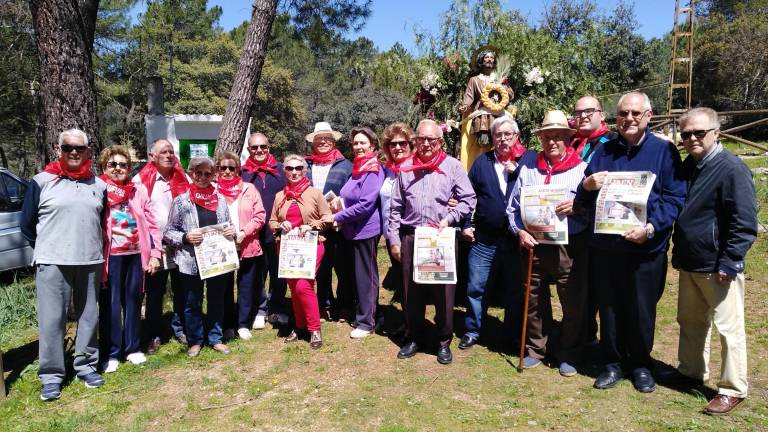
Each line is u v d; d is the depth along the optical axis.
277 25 10.49
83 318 4.34
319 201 5.01
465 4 7.46
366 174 5.06
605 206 3.80
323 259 5.74
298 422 3.74
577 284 4.16
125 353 4.86
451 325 4.55
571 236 4.11
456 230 4.68
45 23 5.41
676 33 14.73
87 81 5.67
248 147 5.55
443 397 3.99
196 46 32.31
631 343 3.95
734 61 28.12
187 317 4.87
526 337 4.53
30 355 5.19
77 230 4.13
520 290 4.77
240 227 5.12
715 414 3.52
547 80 6.96
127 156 4.54
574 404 3.78
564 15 19.19
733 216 3.39
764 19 29.06
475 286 4.86
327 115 32.59
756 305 5.33
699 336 3.88
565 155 4.20
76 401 4.16
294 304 5.04
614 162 3.87
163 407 4.03
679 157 3.72
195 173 4.77
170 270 5.17
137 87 22.89
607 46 27.02
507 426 3.55
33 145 21.36
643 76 28.98
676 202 3.64
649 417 3.53
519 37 7.08
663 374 4.09
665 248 3.76
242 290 5.29
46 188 4.11
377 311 5.61
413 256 4.54
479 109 5.98
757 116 25.91
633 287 3.82
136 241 4.63
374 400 3.99
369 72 9.03
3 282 7.95
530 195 4.16
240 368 4.65
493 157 4.77
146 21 28.03
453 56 6.95
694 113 3.49
